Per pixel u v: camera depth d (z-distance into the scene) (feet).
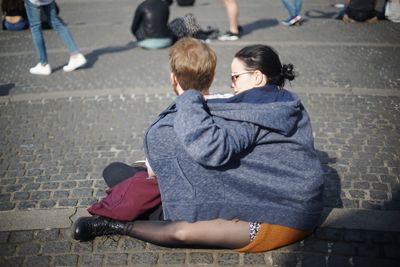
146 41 23.09
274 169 7.71
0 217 10.05
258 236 8.04
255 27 26.91
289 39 23.98
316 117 14.56
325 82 17.60
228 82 18.12
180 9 34.40
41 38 19.44
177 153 7.66
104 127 14.49
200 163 7.36
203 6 35.19
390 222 9.43
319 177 7.99
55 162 12.43
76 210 10.25
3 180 11.58
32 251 8.93
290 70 7.96
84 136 13.92
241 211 7.91
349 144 12.76
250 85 7.80
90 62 21.63
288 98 7.70
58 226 9.64
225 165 7.61
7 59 22.74
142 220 8.82
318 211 8.22
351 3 26.78
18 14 28.50
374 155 12.13
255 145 7.64
